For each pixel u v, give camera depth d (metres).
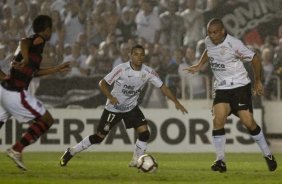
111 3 59.38
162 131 49.41
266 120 52.31
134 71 32.69
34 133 29.66
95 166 36.12
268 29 56.59
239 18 56.97
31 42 28.94
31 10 59.38
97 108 51.50
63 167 34.91
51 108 51.00
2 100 29.44
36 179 27.34
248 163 39.72
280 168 35.72
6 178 27.70
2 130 49.34
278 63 54.12
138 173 31.09
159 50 55.19
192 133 49.31
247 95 31.59
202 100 52.56
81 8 58.97
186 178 28.70
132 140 49.38
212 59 31.56
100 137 34.25
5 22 58.22
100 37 58.09
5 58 55.75
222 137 31.61
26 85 29.36
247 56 31.16
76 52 56.75
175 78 52.97
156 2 58.88
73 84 52.12
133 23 58.72
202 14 57.62
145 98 51.84
